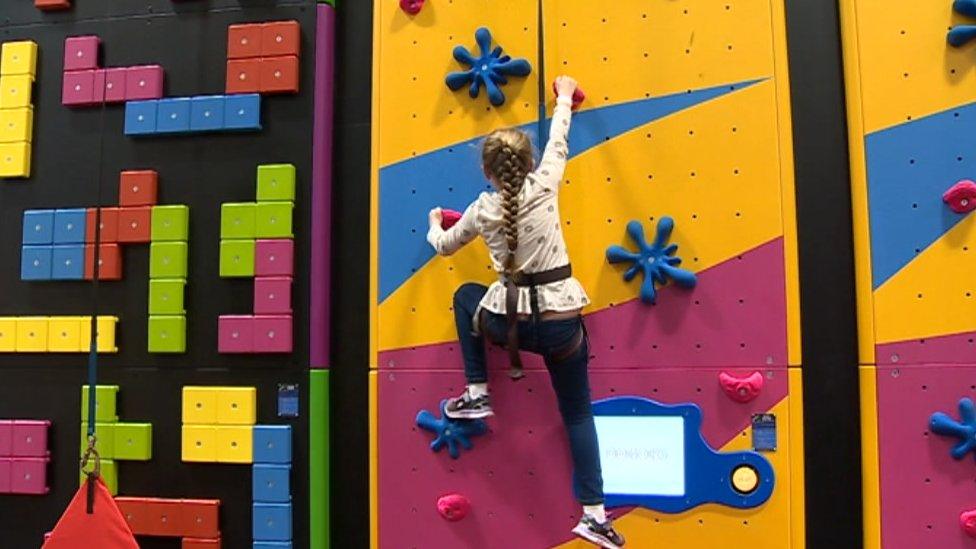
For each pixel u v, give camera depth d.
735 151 1.90
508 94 2.00
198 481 2.10
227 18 2.19
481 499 1.96
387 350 2.02
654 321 1.91
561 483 1.93
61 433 2.18
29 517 2.18
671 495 1.87
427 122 2.04
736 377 1.86
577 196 1.96
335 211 2.13
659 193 1.92
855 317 1.88
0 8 2.28
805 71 1.95
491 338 1.80
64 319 2.18
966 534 1.75
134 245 2.18
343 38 2.18
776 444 1.84
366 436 2.08
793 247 1.86
